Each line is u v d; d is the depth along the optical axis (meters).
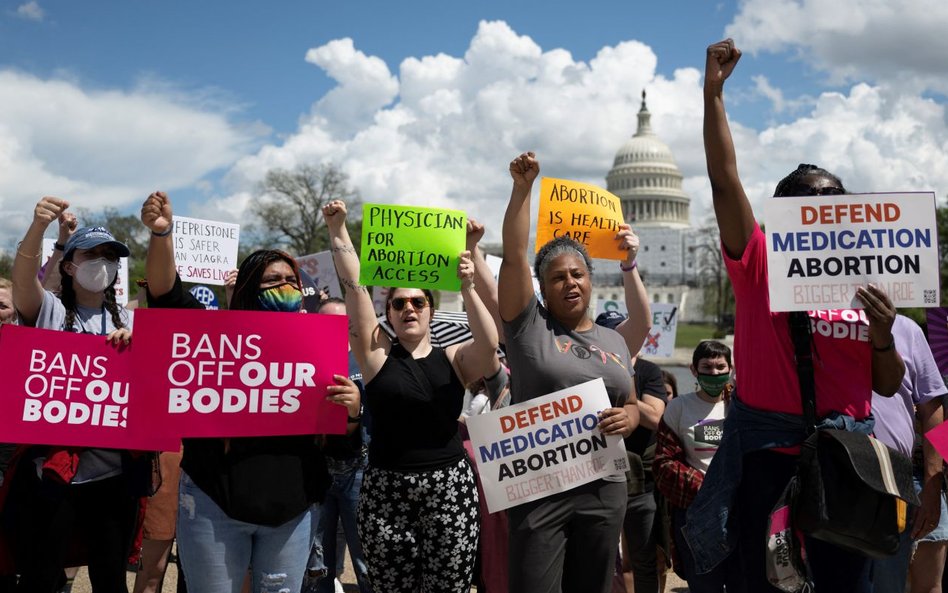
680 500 5.76
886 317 3.67
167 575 8.35
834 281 3.83
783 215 3.86
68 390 4.75
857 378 3.79
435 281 5.24
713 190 3.82
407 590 4.66
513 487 4.66
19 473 4.82
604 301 17.20
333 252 4.88
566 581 4.80
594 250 6.36
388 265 5.22
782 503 3.56
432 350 4.87
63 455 4.65
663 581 7.11
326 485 4.54
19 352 4.70
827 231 3.86
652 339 15.47
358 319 4.72
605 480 4.68
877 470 3.48
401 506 4.59
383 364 4.70
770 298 3.79
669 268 147.00
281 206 65.94
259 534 4.34
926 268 3.86
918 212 3.87
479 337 4.84
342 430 4.54
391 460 4.62
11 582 5.15
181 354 4.46
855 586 3.83
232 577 4.23
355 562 6.24
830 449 3.58
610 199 6.46
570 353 4.74
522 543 4.64
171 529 6.64
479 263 5.71
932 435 4.91
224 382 4.46
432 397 4.65
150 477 5.02
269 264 4.82
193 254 9.62
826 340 3.78
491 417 4.72
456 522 4.61
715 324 115.19
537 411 4.69
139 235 61.78
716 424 5.95
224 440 4.38
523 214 4.66
